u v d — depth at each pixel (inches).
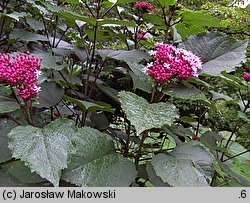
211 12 52.4
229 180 35.1
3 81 20.3
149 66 23.5
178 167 21.4
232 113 38.5
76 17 24.7
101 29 33.3
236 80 26.1
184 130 32.8
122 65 34.7
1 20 35.8
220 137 34.7
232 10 50.5
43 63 25.2
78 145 22.3
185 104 49.1
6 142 23.1
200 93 22.9
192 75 22.8
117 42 57.6
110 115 49.8
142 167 29.0
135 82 25.9
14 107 20.7
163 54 23.2
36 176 22.2
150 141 40.4
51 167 17.1
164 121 19.7
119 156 23.2
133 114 19.7
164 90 23.5
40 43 38.9
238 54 25.9
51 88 28.3
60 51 34.1
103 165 21.9
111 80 52.2
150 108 21.1
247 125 42.1
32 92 20.1
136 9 34.1
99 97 52.1
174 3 28.1
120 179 21.3
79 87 45.1
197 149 23.8
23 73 20.1
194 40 27.4
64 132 19.1
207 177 21.9
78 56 33.2
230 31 49.7
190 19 27.9
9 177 23.2
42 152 17.6
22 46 36.9
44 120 37.5
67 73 32.8
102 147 23.3
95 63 42.9
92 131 23.9
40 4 34.3
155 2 33.3
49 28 44.6
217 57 26.3
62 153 17.9
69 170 20.9
